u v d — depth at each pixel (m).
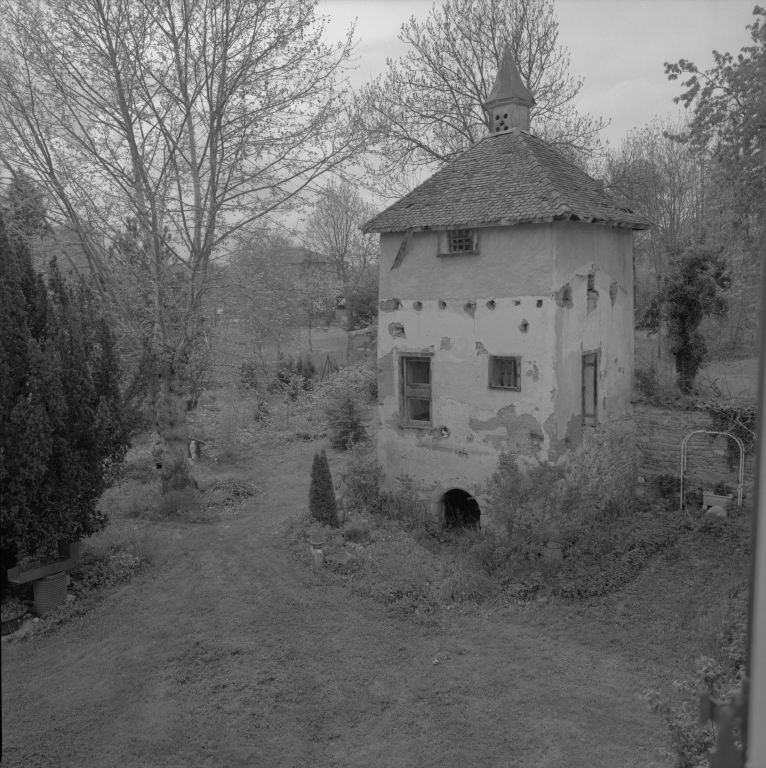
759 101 19.69
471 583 13.70
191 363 21.06
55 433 12.93
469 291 16.56
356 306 43.28
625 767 8.76
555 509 15.00
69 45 16.98
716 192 26.41
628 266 18.70
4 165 17.59
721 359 25.84
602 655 11.55
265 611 13.04
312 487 17.03
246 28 17.75
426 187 18.17
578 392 16.61
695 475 18.19
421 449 17.69
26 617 12.30
